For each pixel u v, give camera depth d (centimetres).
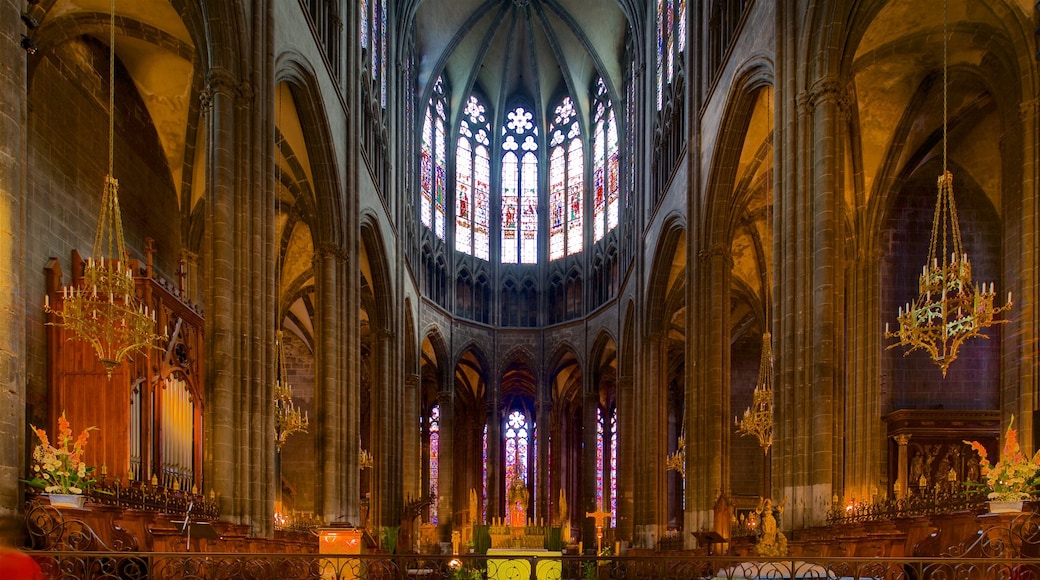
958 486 1847
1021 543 1228
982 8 2119
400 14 4475
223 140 1986
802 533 1898
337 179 2991
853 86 2464
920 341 1681
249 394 1977
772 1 2281
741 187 3045
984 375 3005
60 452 1246
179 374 2209
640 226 4362
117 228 1542
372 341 4097
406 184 4644
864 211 2903
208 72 2011
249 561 1384
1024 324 1889
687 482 3059
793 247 2041
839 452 1895
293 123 2797
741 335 4753
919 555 1413
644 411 4156
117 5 2184
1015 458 1282
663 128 3891
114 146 2422
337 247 3041
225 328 1941
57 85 2144
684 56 3566
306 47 2584
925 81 2572
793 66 2109
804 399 1967
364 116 3588
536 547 4444
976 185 3011
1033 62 1952
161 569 1267
